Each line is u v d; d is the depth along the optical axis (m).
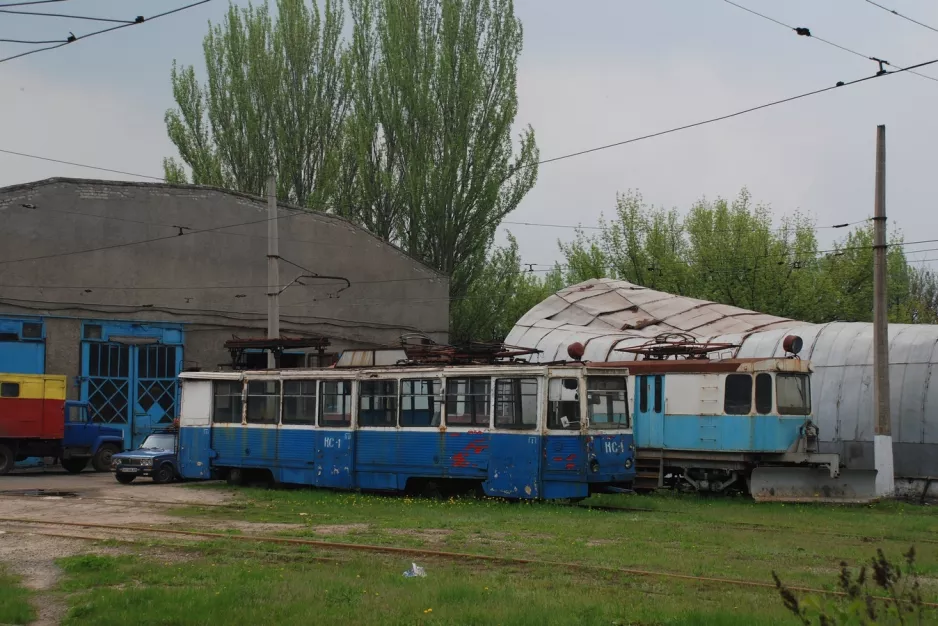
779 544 15.03
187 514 19.12
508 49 44.53
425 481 23.17
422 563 13.02
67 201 35.28
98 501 21.66
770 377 23.14
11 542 15.12
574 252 57.78
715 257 51.97
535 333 39.00
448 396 22.42
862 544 15.20
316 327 40.84
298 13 47.06
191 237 38.16
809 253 53.97
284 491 24.23
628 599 10.36
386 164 45.28
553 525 16.97
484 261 45.88
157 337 37.03
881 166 23.95
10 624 9.62
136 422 36.31
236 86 46.59
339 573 11.98
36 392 30.41
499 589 10.86
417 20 44.28
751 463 23.33
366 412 23.80
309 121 46.94
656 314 37.19
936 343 26.05
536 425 20.98
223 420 26.66
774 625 8.83
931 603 10.12
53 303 34.69
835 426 27.36
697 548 14.53
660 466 24.89
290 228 40.62
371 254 42.56
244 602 10.22
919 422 25.61
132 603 10.24
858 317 51.38
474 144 44.03
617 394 21.78
